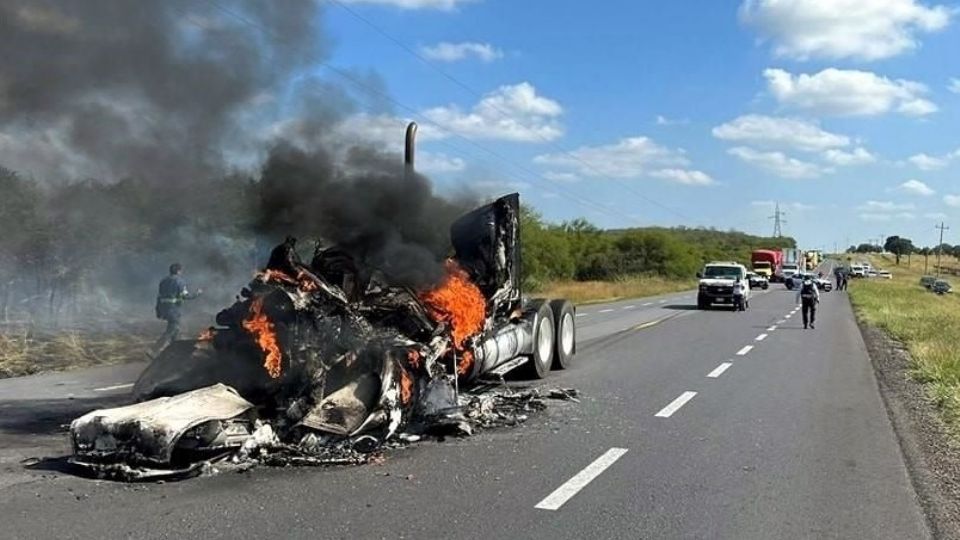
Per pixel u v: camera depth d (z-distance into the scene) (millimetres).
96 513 5594
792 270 78875
